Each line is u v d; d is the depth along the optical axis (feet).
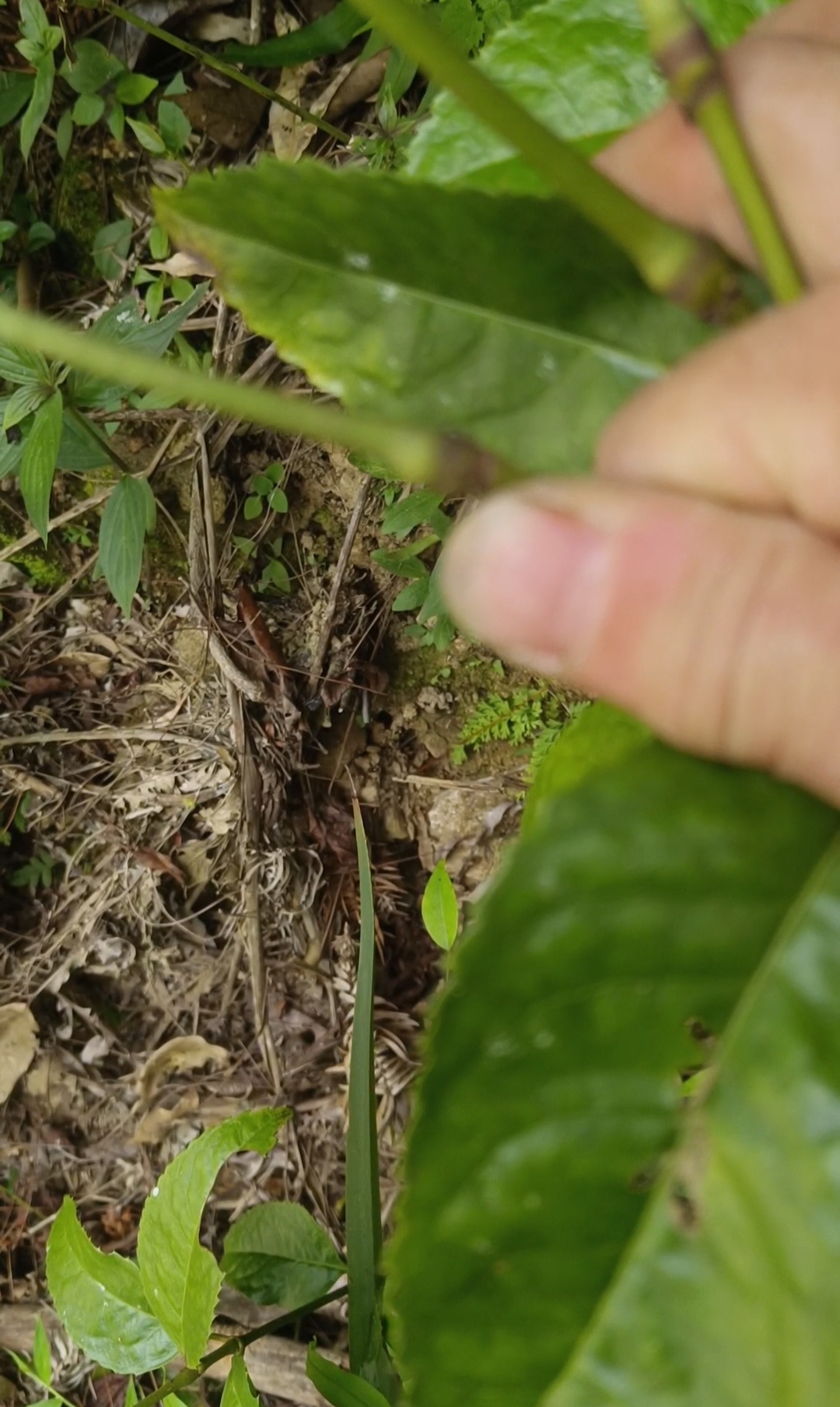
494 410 0.51
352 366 0.51
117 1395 1.60
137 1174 1.70
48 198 1.64
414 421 0.51
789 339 0.47
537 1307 0.45
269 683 1.61
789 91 0.50
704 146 0.53
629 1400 0.44
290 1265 1.18
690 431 0.48
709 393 0.47
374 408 0.51
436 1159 0.44
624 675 0.48
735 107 0.50
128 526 1.36
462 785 1.64
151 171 1.62
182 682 1.68
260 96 1.58
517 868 0.45
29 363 1.26
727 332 0.48
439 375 0.51
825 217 0.50
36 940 1.76
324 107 1.53
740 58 0.51
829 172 0.50
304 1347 1.54
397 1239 0.44
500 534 0.48
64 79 1.57
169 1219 0.85
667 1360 0.44
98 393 1.33
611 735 0.52
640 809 0.45
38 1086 1.74
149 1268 0.86
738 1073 0.44
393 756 1.66
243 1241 1.19
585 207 0.45
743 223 0.49
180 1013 1.73
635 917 0.45
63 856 1.75
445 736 1.65
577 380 0.51
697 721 0.47
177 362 1.56
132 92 1.49
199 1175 0.84
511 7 1.13
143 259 1.63
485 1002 0.44
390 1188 1.56
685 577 0.47
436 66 0.41
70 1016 1.75
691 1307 0.44
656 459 0.48
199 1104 1.69
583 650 0.48
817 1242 0.43
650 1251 0.44
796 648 0.46
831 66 0.50
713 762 0.47
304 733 1.63
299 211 0.49
